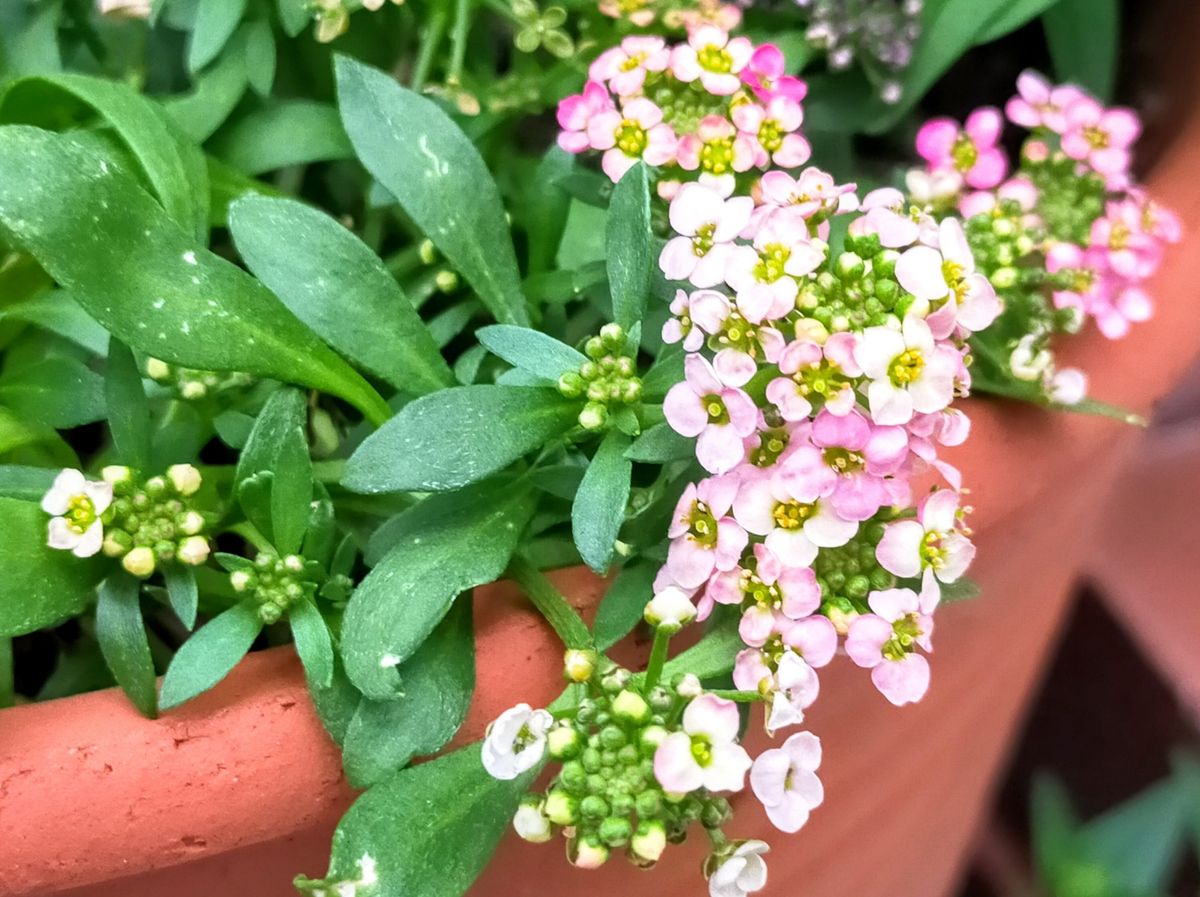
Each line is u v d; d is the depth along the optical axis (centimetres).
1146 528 22
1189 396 22
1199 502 22
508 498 9
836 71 13
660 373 9
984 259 11
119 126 10
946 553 9
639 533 10
